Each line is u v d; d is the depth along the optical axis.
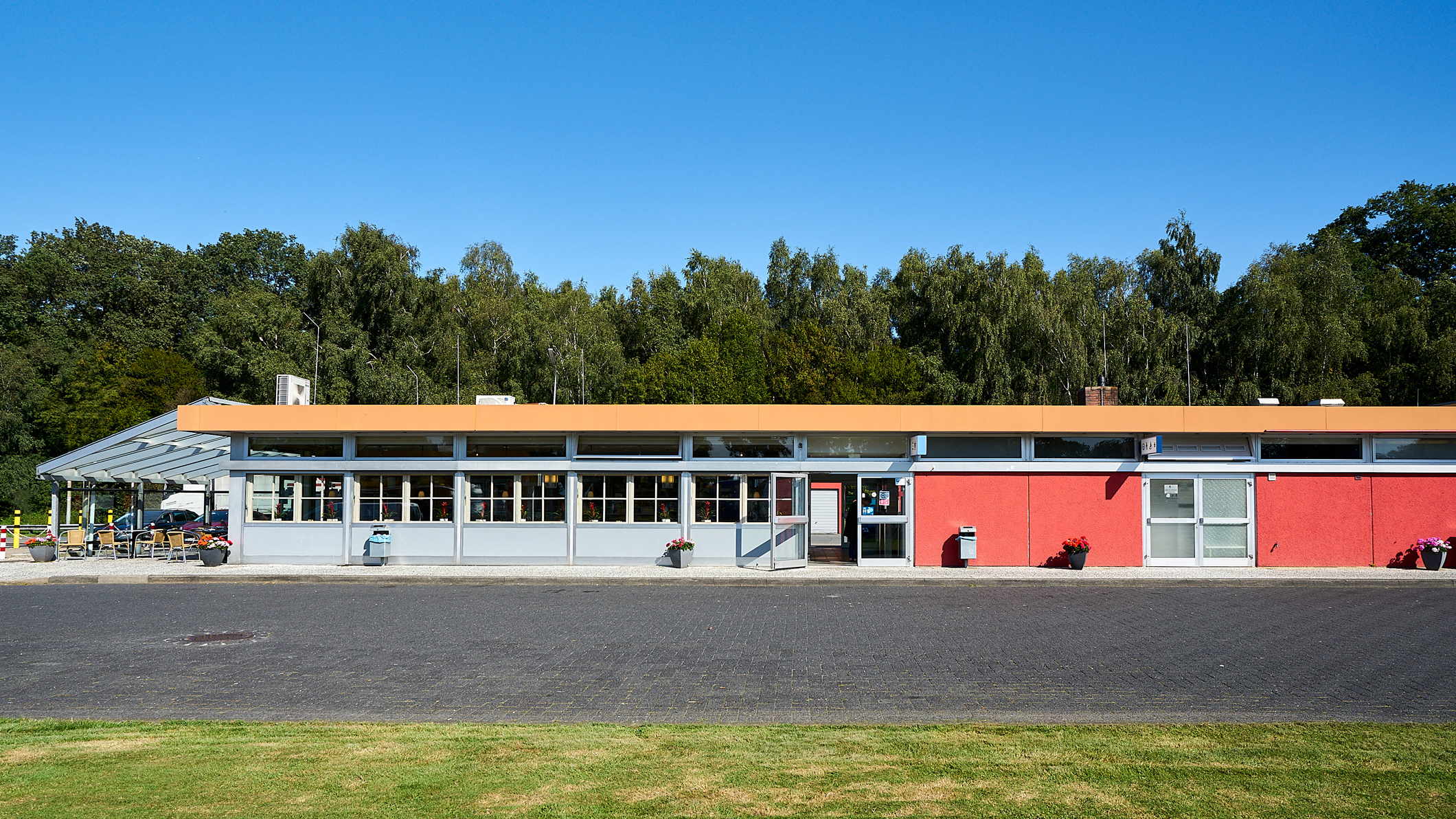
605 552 23.22
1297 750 6.70
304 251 77.75
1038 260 53.28
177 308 69.06
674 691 9.20
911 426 22.44
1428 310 44.38
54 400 60.12
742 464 23.14
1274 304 43.03
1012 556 22.77
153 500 41.50
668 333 57.44
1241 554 22.67
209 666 10.52
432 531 23.38
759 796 5.70
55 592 18.59
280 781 6.03
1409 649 11.45
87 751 6.85
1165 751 6.70
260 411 23.03
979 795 5.70
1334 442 22.72
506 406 22.80
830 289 56.00
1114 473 22.80
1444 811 5.36
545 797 5.70
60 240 71.69
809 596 17.53
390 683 9.61
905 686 9.37
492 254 62.56
